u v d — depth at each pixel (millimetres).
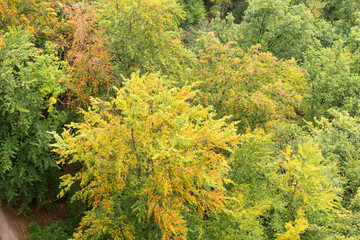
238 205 10438
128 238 8328
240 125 16562
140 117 7352
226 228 9969
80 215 13695
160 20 12867
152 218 9211
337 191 12688
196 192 8195
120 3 12383
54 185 14070
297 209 11555
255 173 11766
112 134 7211
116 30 13406
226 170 9258
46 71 10172
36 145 10867
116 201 8852
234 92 15016
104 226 8242
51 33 13320
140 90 7059
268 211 11703
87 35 12312
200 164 7762
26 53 10023
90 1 15633
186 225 9203
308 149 11945
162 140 7086
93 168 7645
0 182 11398
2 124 10781
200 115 8820
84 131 7574
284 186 12086
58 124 11523
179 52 15477
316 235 10961
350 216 10664
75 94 13023
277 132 16750
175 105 7531
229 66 16500
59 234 12633
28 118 10016
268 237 11281
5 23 12641
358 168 14062
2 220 12055
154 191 7961
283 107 16906
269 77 17000
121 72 13484
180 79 15469
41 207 13797
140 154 7953
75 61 11492
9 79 9133
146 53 13688
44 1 13609
